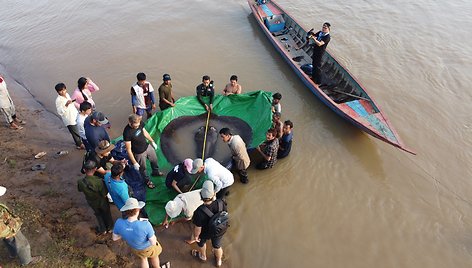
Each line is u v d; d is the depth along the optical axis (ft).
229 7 61.77
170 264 24.89
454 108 39.65
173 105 35.86
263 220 28.73
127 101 41.09
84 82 31.01
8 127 36.06
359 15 58.70
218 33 54.60
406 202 30.17
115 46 51.39
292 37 51.90
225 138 27.71
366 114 36.24
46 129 36.47
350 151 34.99
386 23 56.24
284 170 32.94
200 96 36.76
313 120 38.65
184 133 34.24
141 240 20.07
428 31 53.88
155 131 33.88
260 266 25.59
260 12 55.93
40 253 23.54
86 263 23.49
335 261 26.13
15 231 20.25
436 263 25.94
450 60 47.37
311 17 58.44
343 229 28.25
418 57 48.14
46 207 27.32
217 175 25.59
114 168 21.80
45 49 50.67
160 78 45.06
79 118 28.17
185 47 51.37
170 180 26.91
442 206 29.78
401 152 34.63
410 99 41.01
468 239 27.37
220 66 47.50
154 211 27.66
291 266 25.73
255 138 33.32
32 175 30.14
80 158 32.60
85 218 26.94
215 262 25.23
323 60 45.39
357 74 45.34
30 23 57.11
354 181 32.04
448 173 32.50
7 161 31.48
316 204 30.09
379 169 33.12
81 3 63.21
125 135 25.44
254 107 36.35
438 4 61.31
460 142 35.55
